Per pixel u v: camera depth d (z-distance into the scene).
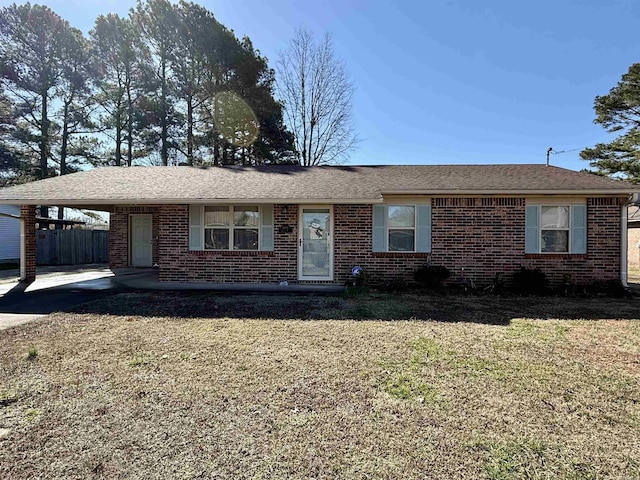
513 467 2.36
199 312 6.68
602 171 20.98
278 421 2.91
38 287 9.54
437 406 3.17
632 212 15.61
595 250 9.29
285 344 4.85
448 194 9.39
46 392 3.40
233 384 3.60
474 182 9.77
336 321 6.08
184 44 21.77
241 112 22.08
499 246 9.50
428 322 6.02
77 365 4.08
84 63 22.45
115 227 14.27
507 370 3.98
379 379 3.73
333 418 2.96
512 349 4.66
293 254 10.00
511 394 3.40
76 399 3.27
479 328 5.66
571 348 4.71
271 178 11.04
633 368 4.06
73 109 23.12
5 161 21.31
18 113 21.95
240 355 4.43
